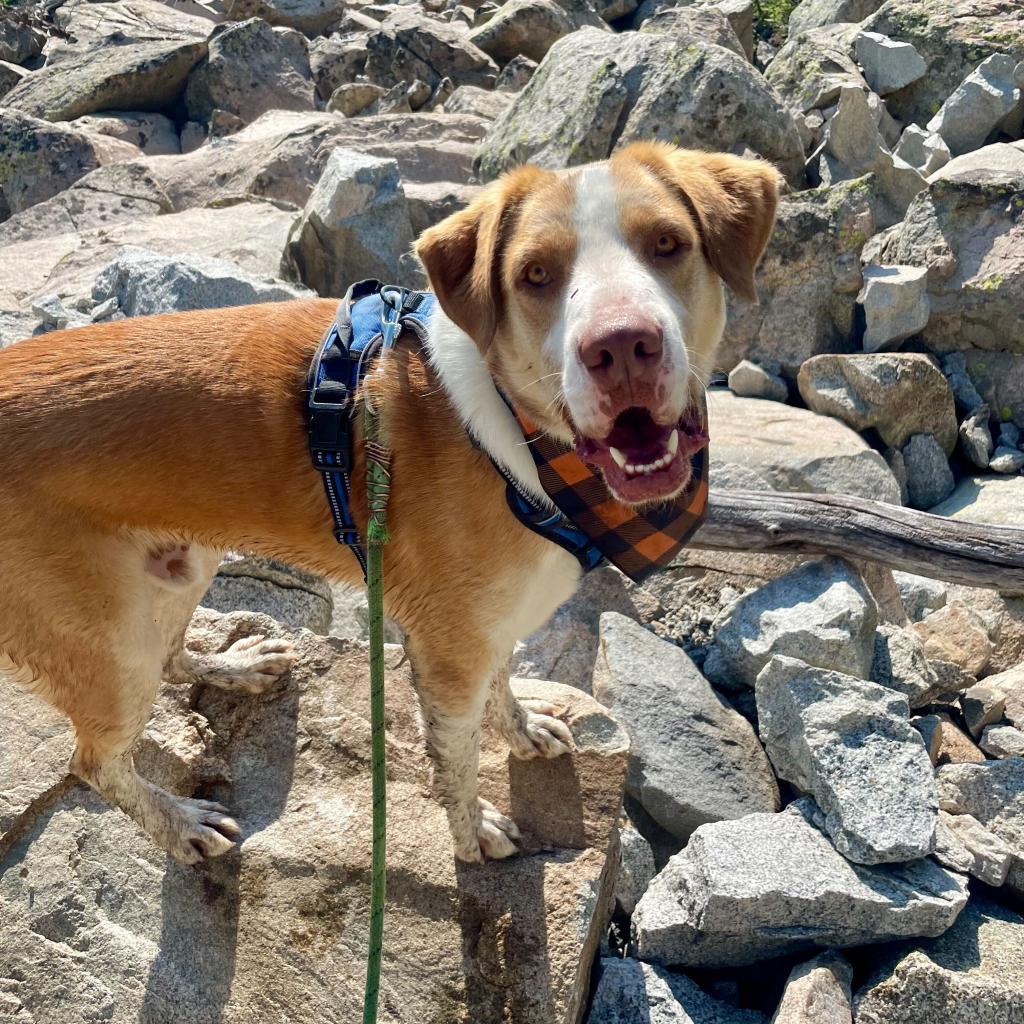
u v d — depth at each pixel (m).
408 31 3.56
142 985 0.72
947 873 0.77
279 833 0.76
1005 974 0.73
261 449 0.68
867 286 1.48
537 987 0.67
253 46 3.65
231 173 2.42
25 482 0.67
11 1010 0.71
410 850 0.73
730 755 0.90
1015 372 1.47
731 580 1.09
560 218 0.58
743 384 1.45
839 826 0.79
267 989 0.70
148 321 0.71
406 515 0.66
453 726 0.70
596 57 1.89
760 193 0.64
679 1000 0.74
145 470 0.68
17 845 0.78
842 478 1.24
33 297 1.70
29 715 0.83
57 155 2.83
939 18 2.16
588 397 0.54
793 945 0.76
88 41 4.39
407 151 2.29
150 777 0.81
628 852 0.84
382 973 0.69
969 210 1.53
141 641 0.71
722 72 1.74
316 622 1.05
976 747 0.96
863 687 0.86
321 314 0.71
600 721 0.80
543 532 0.65
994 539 1.03
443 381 0.65
